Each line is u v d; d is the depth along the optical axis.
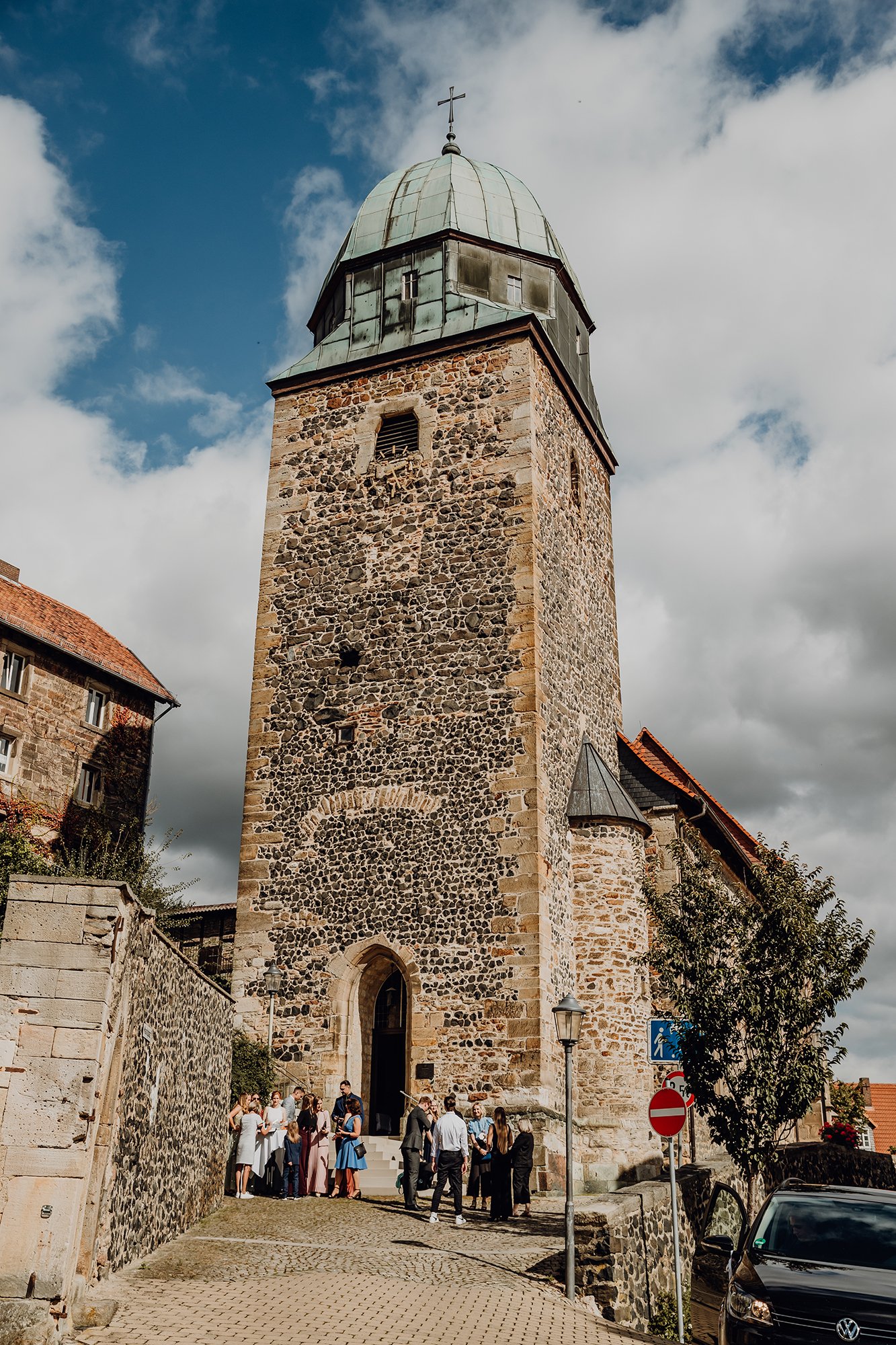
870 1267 9.09
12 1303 9.02
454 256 25.52
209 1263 11.68
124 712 28.11
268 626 24.12
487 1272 12.17
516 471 23.03
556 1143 19.00
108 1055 10.21
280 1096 20.45
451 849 20.91
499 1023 19.52
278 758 23.02
